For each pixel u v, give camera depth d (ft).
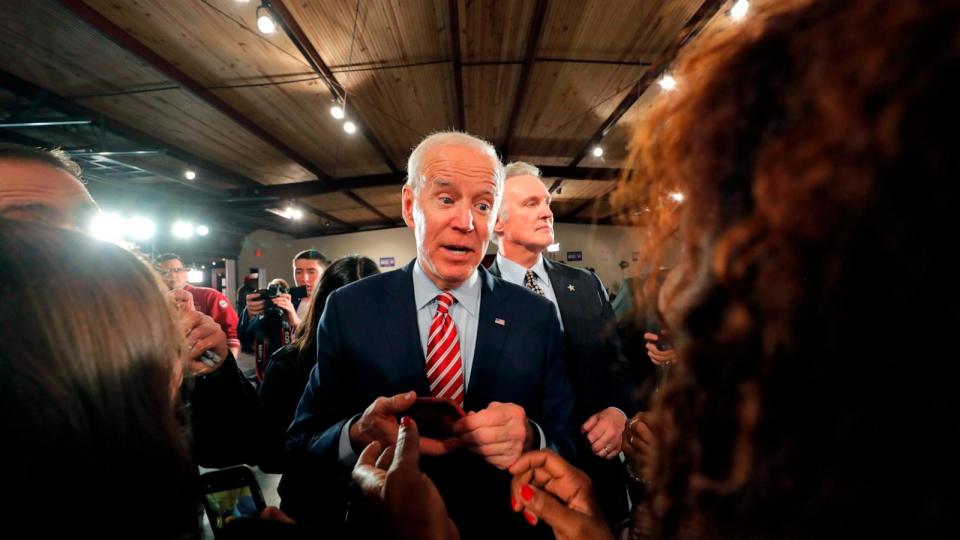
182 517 1.32
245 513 3.32
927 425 0.63
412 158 3.68
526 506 1.95
